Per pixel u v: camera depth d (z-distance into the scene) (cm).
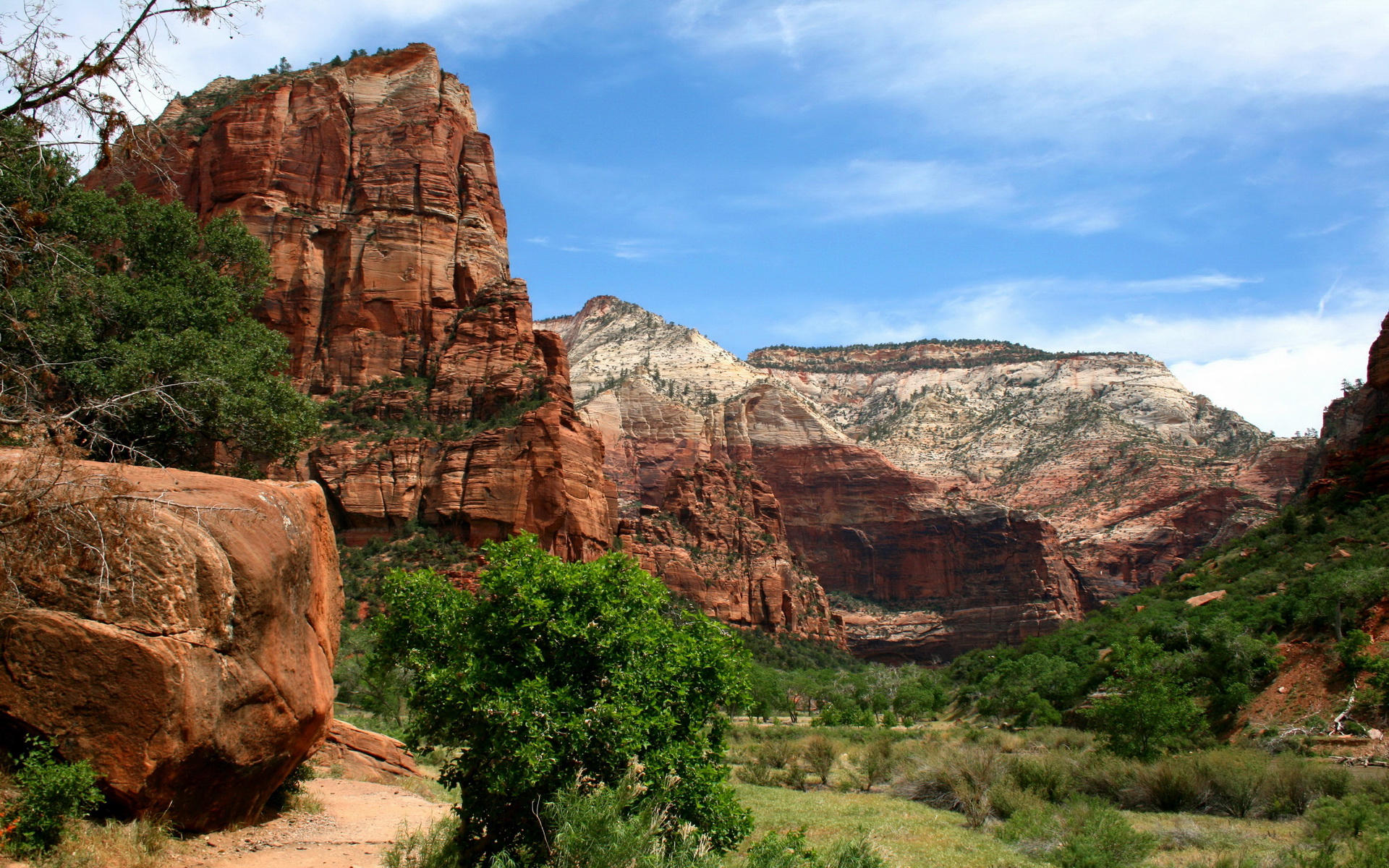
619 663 1645
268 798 1719
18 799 1237
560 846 1323
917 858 2239
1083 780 3169
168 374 3334
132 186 4466
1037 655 8431
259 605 1500
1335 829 2306
